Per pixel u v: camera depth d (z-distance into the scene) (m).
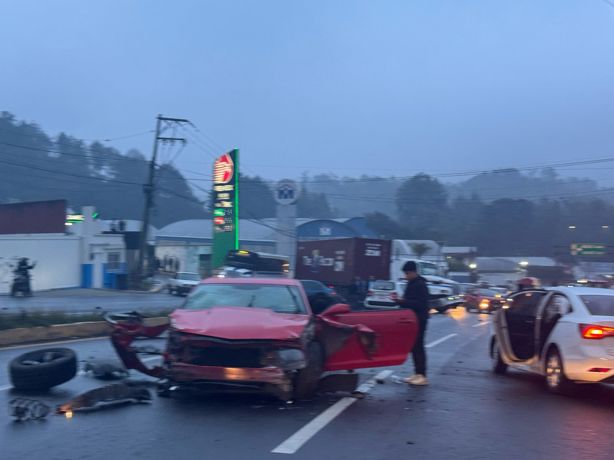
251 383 9.20
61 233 56.56
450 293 44.22
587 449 7.82
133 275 53.47
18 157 104.81
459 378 13.11
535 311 12.67
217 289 11.03
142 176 116.25
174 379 9.35
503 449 7.77
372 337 10.70
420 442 7.97
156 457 7.07
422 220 101.25
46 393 10.22
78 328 18.88
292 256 58.16
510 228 92.44
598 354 10.62
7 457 7.00
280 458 7.12
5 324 17.50
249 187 105.69
